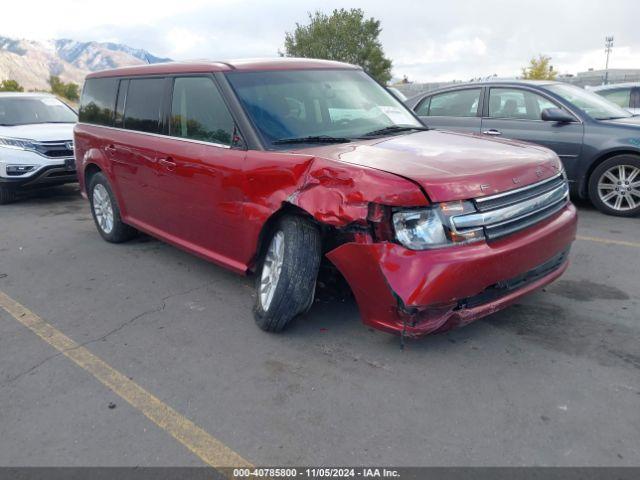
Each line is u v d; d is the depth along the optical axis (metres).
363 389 3.19
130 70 5.64
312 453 2.70
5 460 2.77
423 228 3.05
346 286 3.81
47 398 3.29
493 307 3.28
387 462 2.61
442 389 3.15
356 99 4.65
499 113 7.50
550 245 3.51
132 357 3.72
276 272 3.79
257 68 4.47
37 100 10.17
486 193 3.18
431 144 3.91
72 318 4.40
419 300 3.00
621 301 4.20
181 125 4.71
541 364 3.36
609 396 3.02
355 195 3.16
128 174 5.45
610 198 6.76
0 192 8.80
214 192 4.21
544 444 2.67
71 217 7.90
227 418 3.01
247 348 3.74
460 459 2.61
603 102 7.45
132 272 5.38
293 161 3.57
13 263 5.84
